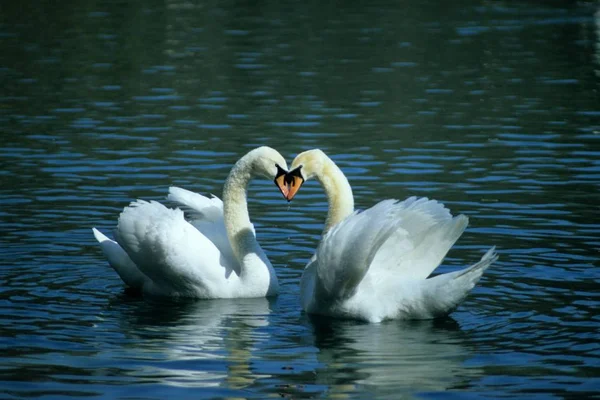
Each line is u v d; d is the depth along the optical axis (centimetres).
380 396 952
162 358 1057
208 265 1315
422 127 2317
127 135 2244
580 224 1567
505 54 3334
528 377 993
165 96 2691
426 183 1838
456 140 2184
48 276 1362
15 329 1147
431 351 1074
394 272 1223
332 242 1173
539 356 1051
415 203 1195
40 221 1599
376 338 1124
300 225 1605
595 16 4228
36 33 3756
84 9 4384
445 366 1025
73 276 1371
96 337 1127
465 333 1132
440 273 1352
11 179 1862
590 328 1136
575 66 3105
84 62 3197
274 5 4578
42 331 1143
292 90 2764
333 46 3497
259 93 2727
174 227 1316
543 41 3600
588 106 2523
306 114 2462
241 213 1357
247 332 1155
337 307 1205
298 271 1400
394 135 2236
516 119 2389
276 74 3002
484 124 2339
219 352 1078
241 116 2439
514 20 4131
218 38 3681
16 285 1318
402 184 1831
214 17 4203
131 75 2991
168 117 2433
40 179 1867
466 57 3281
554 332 1125
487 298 1255
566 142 2148
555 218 1603
